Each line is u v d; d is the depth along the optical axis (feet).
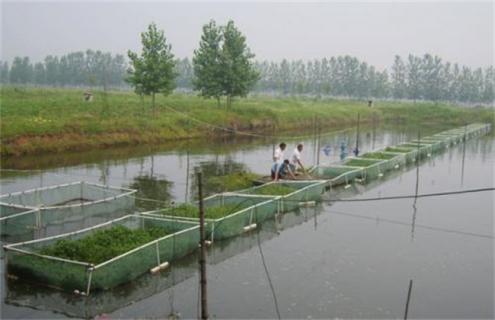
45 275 36.11
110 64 419.95
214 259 44.37
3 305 33.86
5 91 186.50
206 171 89.40
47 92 200.64
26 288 36.40
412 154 109.40
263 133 161.38
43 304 34.24
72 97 171.12
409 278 40.57
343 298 36.52
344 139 161.38
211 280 39.55
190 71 391.65
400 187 80.89
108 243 39.86
